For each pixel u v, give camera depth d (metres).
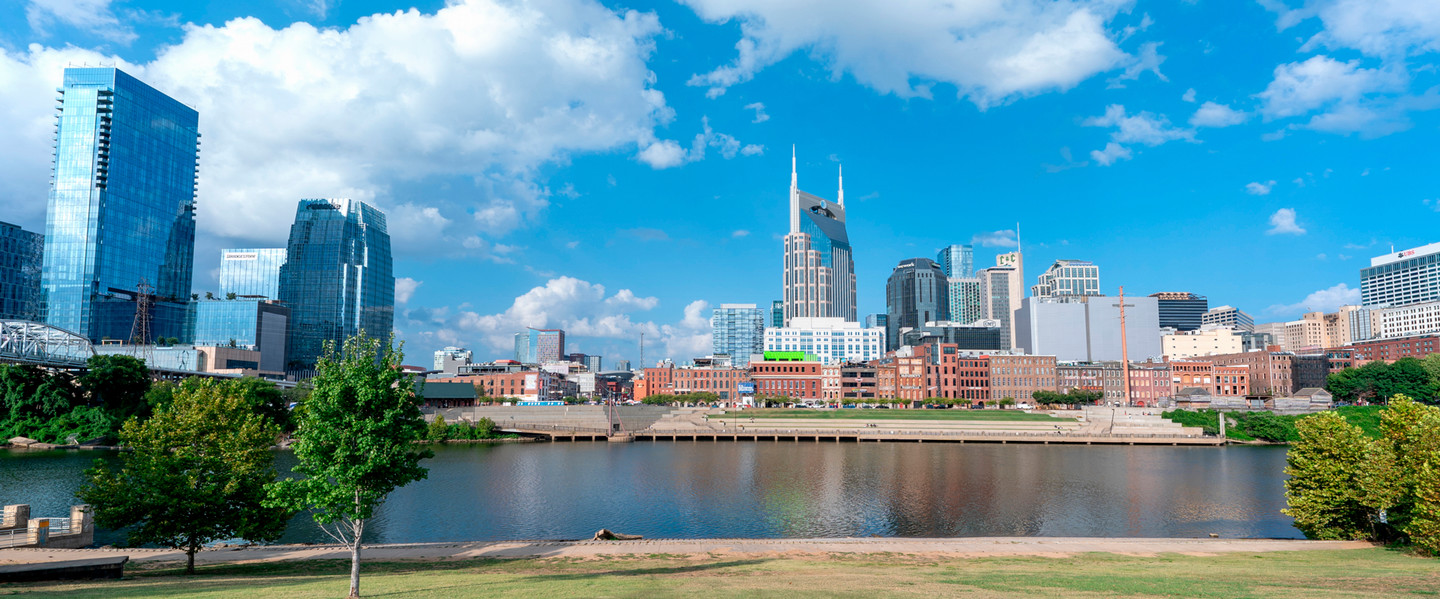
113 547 57.31
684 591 34.31
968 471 129.75
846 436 195.12
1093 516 89.56
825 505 95.81
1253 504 97.88
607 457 152.25
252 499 47.91
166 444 47.56
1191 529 82.62
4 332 171.75
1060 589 34.94
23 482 101.19
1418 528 48.22
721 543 60.88
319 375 35.59
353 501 33.75
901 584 37.19
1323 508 60.88
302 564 48.84
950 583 37.62
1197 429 192.88
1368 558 48.97
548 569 46.09
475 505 94.81
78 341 192.88
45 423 149.00
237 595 31.47
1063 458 151.75
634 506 94.81
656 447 176.25
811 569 45.78
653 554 53.66
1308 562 47.81
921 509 93.38
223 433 49.53
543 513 90.00
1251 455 158.88
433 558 52.09
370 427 33.59
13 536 54.50
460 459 147.75
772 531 80.50
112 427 147.88
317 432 33.88
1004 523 85.25
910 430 198.12
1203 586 35.88
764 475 123.88
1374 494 53.41
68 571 39.97
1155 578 39.69
